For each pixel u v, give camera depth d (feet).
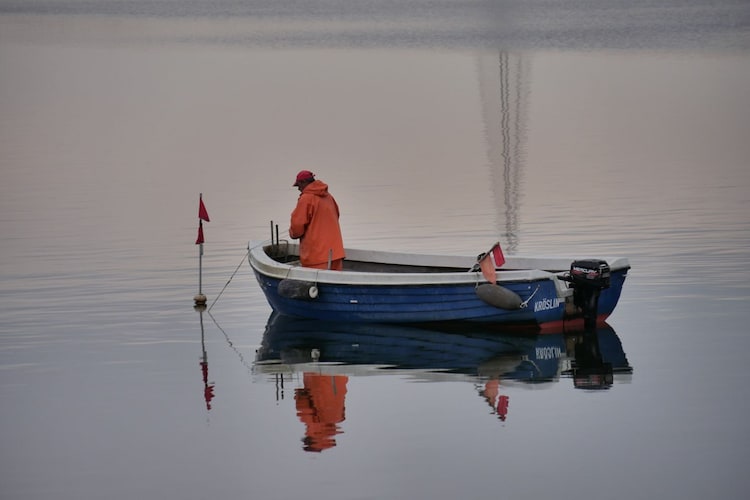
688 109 257.75
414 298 102.99
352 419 80.33
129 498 67.92
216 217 161.89
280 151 218.38
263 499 67.31
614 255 129.70
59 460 74.13
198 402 85.10
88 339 102.89
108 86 337.93
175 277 127.54
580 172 188.65
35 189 187.11
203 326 107.14
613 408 80.74
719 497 66.13
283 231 151.23
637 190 170.81
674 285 115.65
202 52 438.81
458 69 357.61
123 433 78.95
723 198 161.89
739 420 77.46
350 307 106.01
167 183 190.08
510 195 170.50
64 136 246.27
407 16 622.13
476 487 68.23
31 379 91.40
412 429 77.92
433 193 173.99
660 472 69.56
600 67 351.25
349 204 166.81
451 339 100.83
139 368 94.02
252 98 301.22
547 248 134.41
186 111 280.72
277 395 86.33
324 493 67.87
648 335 98.84
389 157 208.95
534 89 306.96
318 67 372.99
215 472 71.51
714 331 99.09
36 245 145.48
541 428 77.25
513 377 88.84
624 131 232.12
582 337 99.60
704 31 465.88
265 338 102.68
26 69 387.14
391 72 353.31
